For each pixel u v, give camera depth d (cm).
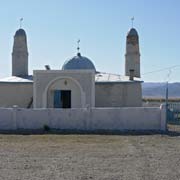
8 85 3869
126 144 2192
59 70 3584
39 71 3588
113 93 3800
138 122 2878
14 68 4266
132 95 3831
